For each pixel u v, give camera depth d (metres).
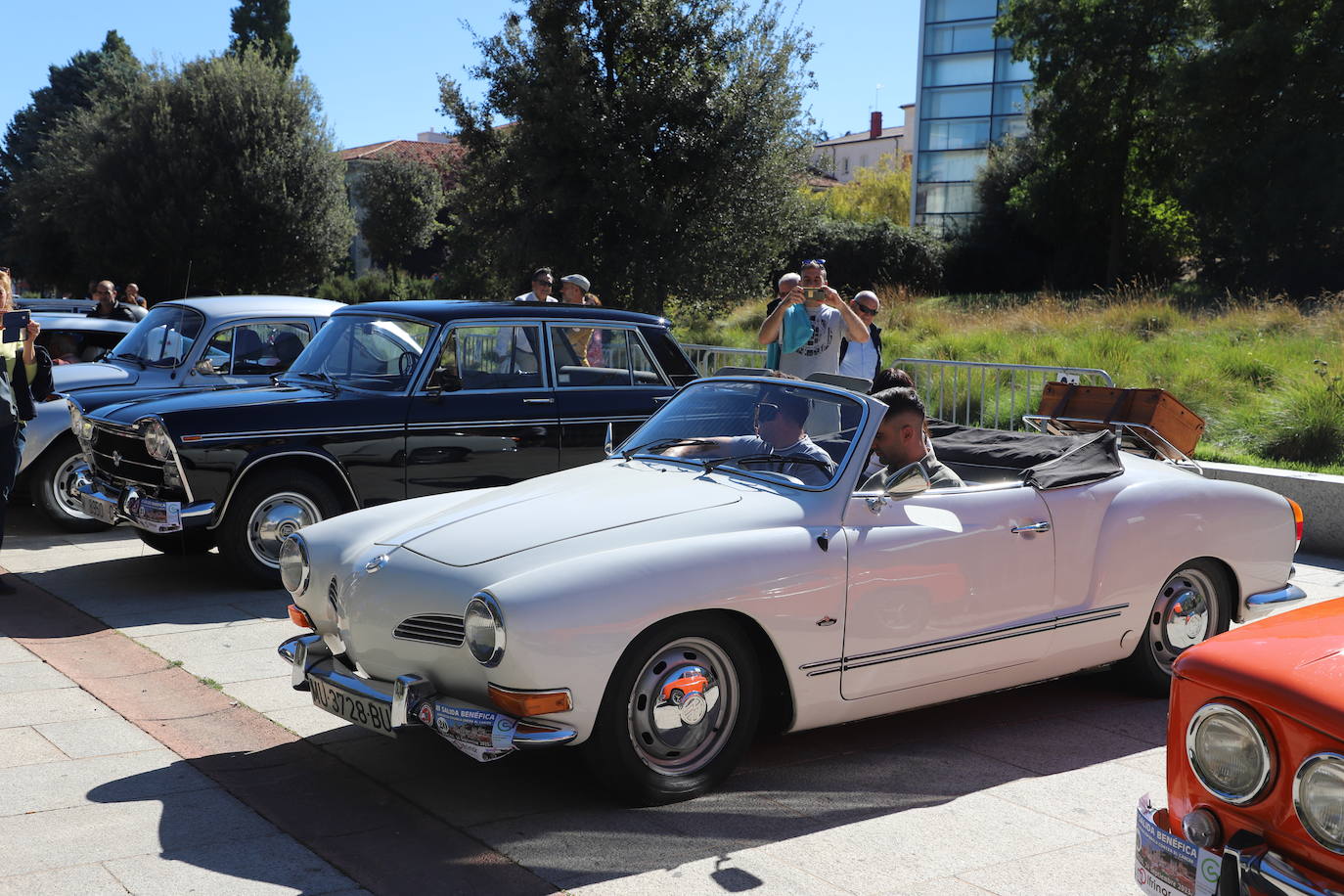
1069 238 38.44
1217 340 15.41
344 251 30.80
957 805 4.10
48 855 3.59
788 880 3.48
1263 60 28.12
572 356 7.66
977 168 42.62
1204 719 2.53
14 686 5.27
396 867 3.55
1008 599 4.66
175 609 6.65
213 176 28.67
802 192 19.00
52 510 8.76
